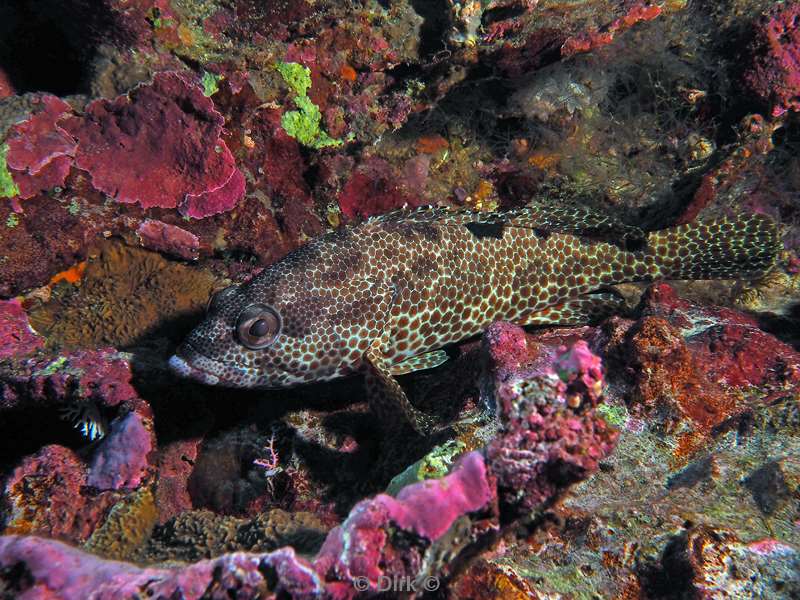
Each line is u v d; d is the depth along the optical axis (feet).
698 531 0.99
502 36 1.33
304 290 1.26
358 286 1.29
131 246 1.37
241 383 1.26
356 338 1.29
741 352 1.18
